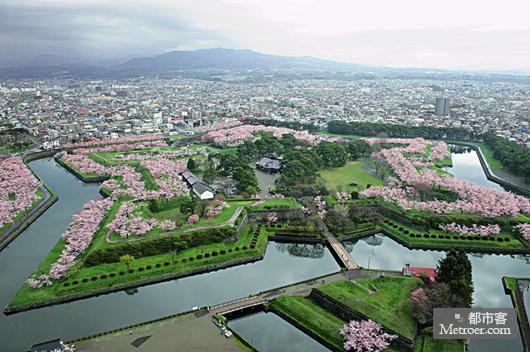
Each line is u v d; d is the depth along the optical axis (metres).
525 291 149.62
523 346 118.44
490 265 176.75
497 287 157.38
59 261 156.62
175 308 138.12
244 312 133.50
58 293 140.38
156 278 153.12
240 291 150.00
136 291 149.12
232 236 182.12
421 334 117.56
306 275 162.62
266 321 131.00
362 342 111.06
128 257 154.75
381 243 195.50
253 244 178.88
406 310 124.56
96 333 123.88
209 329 120.19
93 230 185.38
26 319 131.50
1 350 116.44
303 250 187.62
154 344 112.25
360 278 148.62
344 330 116.81
